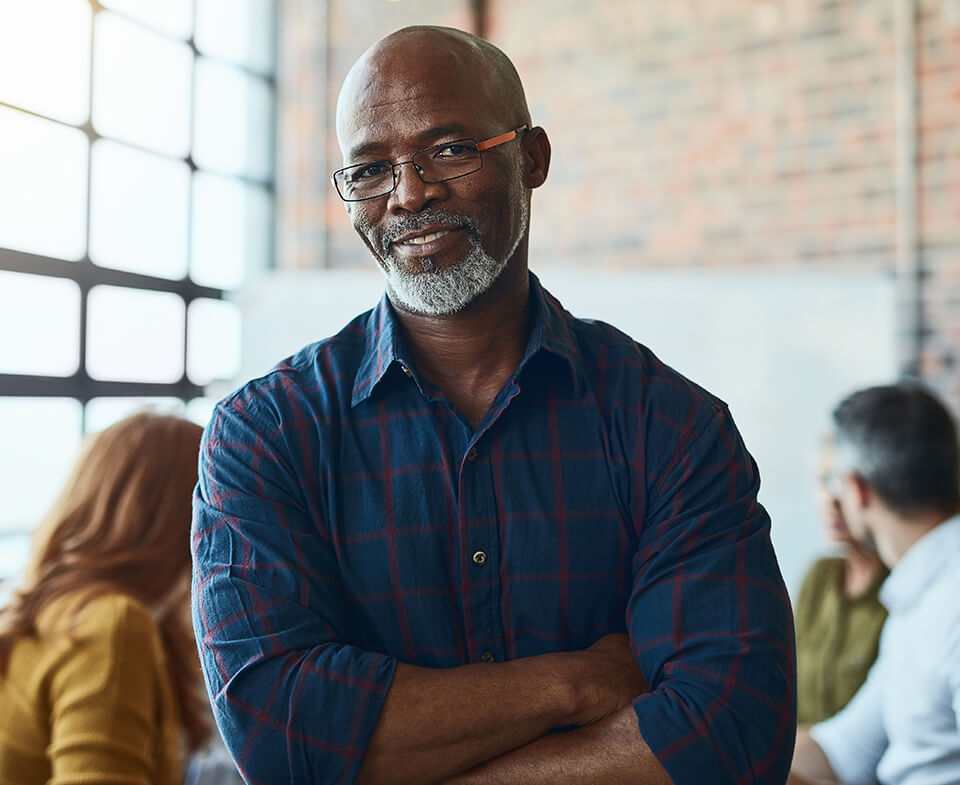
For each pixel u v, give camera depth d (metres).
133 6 4.02
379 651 1.12
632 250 4.36
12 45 3.49
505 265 1.13
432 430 1.15
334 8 4.71
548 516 1.13
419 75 1.09
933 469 1.75
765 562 1.13
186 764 1.70
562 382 1.18
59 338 3.72
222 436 1.17
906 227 3.88
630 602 1.13
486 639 1.12
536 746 1.05
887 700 1.79
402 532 1.12
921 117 3.86
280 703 1.04
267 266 4.77
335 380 1.18
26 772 1.46
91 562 1.60
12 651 1.49
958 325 3.82
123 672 1.47
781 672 1.08
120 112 3.96
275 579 1.09
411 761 1.03
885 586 1.80
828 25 4.00
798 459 3.53
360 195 1.11
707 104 4.22
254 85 4.70
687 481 1.14
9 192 3.50
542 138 1.20
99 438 1.70
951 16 3.80
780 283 3.58
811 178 4.05
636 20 4.34
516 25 4.58
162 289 4.18
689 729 1.04
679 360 3.66
